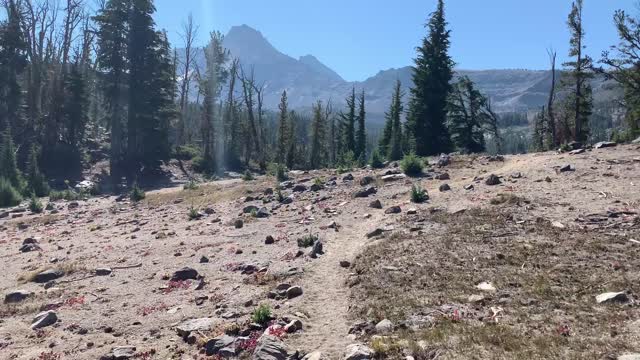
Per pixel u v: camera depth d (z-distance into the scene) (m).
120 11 59.53
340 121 98.44
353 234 18.73
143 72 60.25
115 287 15.84
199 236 21.81
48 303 14.79
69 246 22.61
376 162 33.66
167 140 64.06
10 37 64.44
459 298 11.10
